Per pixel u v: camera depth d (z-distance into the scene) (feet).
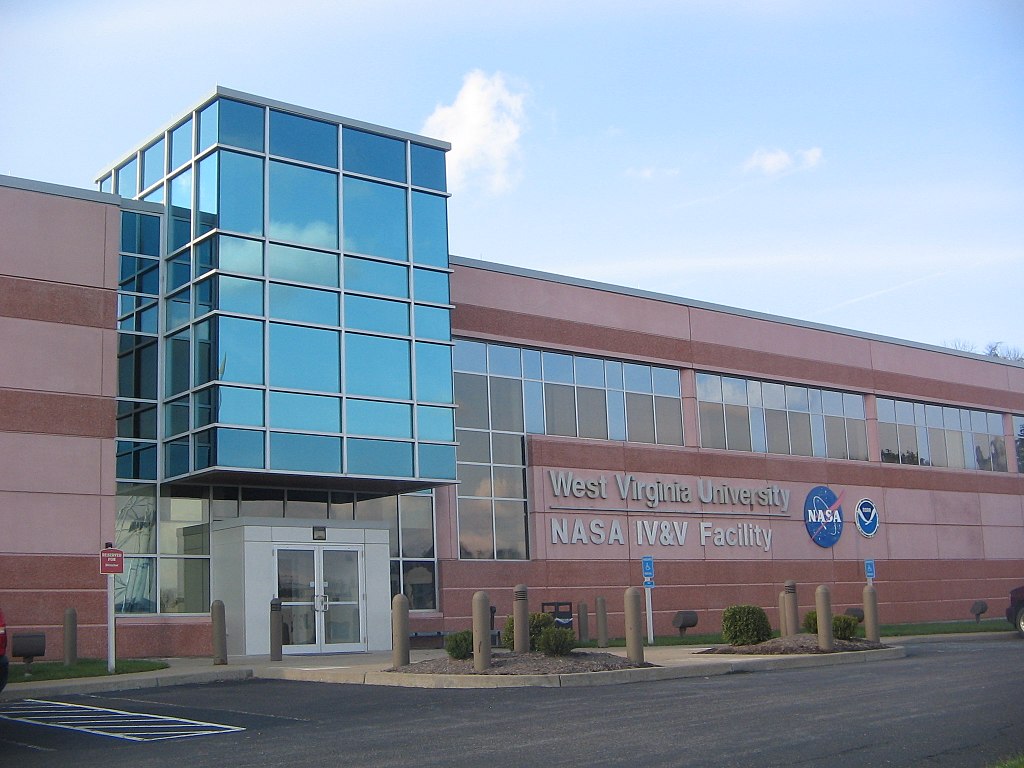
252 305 82.12
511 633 66.49
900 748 34.19
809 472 123.24
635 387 111.55
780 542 118.73
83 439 77.87
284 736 39.47
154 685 60.70
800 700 45.93
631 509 107.45
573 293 107.34
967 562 136.98
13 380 75.92
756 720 40.24
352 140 89.61
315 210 86.53
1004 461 146.82
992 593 138.82
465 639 60.54
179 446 82.53
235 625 80.84
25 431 75.87
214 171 82.58
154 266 86.33
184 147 86.58
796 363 124.36
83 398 78.18
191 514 84.48
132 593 80.53
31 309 77.15
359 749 35.88
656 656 69.87
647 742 35.73
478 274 100.78
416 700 49.32
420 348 89.97
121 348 83.76
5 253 76.79
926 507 134.21
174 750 36.94
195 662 73.05
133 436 82.99
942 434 140.05
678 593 109.19
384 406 86.94
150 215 86.84
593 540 104.32
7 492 74.69
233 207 82.58
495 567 97.81
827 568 122.42
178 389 83.71
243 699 52.13
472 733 38.63
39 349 77.10
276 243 84.02
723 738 36.24
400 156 92.02
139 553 81.51
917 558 131.64
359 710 46.44
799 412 124.98
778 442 122.21
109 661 65.51
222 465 78.48
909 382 135.74
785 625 75.20
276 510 88.22
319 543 84.07
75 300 78.79
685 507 111.65
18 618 73.92
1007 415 148.25
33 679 60.90
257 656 79.00
